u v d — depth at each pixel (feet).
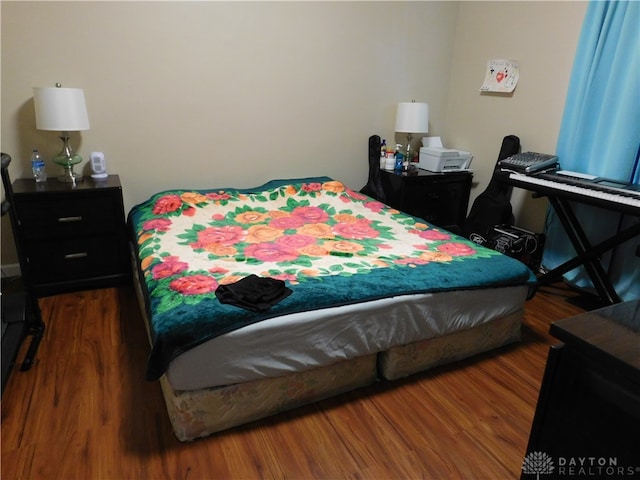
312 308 5.31
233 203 9.52
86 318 7.76
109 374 6.30
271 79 10.35
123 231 8.70
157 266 6.47
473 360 6.94
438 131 12.98
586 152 8.91
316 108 11.09
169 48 9.20
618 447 3.04
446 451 5.15
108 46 8.72
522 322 8.16
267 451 5.06
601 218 8.86
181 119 9.75
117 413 5.56
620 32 7.98
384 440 5.27
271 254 7.11
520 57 10.43
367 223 9.10
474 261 6.95
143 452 4.98
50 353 6.73
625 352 2.93
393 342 5.99
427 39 11.84
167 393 5.27
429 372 6.59
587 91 8.61
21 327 6.33
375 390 6.16
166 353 4.67
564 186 8.07
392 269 6.43
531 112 10.34
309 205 10.08
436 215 11.85
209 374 4.91
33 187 8.11
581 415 3.25
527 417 5.73
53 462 4.81
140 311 8.01
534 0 9.89
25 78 8.31
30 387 5.96
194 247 7.35
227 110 10.12
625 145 8.04
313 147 11.41
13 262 9.09
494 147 11.47
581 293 9.45
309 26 10.35
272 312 5.11
